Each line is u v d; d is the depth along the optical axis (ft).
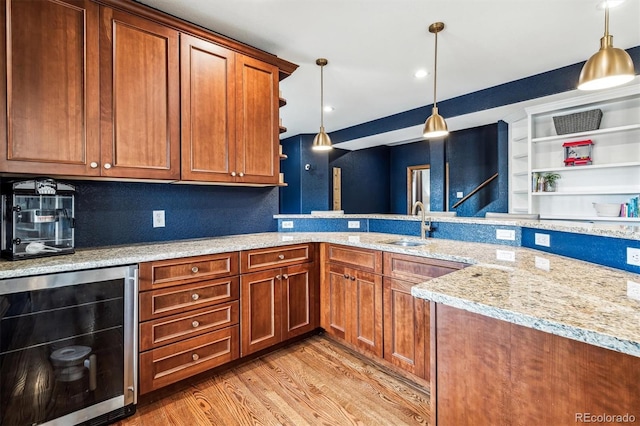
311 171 21.62
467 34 8.00
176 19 6.65
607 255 4.76
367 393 6.32
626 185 10.39
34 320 4.74
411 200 25.05
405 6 6.82
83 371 5.15
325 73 10.40
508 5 6.82
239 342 7.14
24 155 5.19
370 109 14.84
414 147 24.79
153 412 5.75
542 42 8.46
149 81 6.39
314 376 6.94
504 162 14.17
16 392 4.59
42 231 5.62
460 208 19.51
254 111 7.97
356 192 24.22
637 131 10.21
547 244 6.09
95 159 5.82
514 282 3.99
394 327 6.91
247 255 7.28
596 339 2.44
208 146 7.18
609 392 2.63
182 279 6.27
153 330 5.91
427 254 6.24
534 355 3.06
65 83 5.54
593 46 8.70
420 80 11.11
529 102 11.16
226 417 5.62
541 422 3.01
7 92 5.05
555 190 11.60
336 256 8.36
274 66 8.40
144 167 6.33
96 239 6.99
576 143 11.03
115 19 6.01
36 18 5.28
